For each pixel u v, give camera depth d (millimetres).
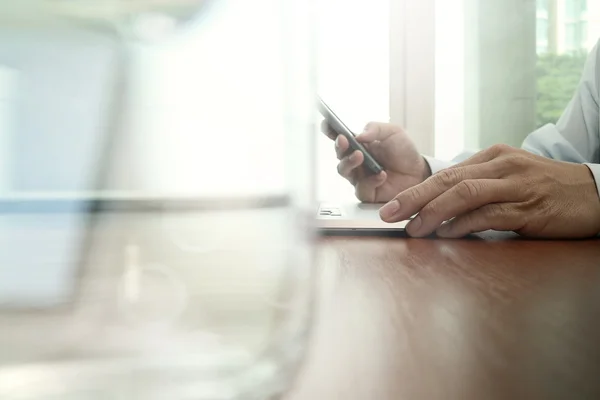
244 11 174
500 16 1394
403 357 164
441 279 301
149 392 120
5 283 147
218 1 172
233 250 166
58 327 128
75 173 177
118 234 172
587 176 537
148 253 163
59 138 176
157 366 125
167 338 130
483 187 507
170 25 171
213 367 129
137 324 131
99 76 174
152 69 172
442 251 428
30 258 163
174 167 173
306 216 180
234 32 173
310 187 182
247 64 174
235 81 174
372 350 170
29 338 125
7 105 175
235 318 141
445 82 1446
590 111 1036
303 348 162
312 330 180
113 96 174
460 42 1427
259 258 161
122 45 173
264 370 134
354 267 345
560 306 233
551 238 512
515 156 553
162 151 173
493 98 1410
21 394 116
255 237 170
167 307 138
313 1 186
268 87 176
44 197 184
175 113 172
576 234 512
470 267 344
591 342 179
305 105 183
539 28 1373
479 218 508
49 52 173
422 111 1460
